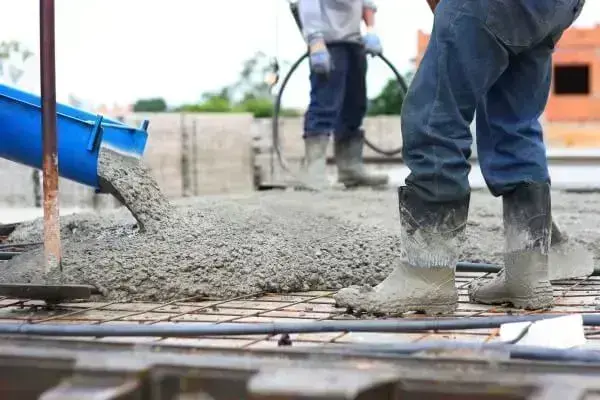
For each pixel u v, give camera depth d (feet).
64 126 9.85
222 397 4.17
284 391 3.68
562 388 3.80
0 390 4.41
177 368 4.23
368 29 19.98
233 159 29.14
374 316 7.88
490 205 15.55
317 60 18.07
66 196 23.49
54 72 7.86
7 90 9.82
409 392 4.02
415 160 7.73
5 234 13.10
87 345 4.85
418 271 7.91
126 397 3.93
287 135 30.40
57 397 3.82
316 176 19.42
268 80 22.41
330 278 9.61
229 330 6.65
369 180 20.83
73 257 9.52
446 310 7.96
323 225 11.44
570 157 27.73
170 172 27.55
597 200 17.40
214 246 9.74
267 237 10.27
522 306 8.32
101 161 10.27
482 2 7.39
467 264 10.34
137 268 9.14
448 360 4.52
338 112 19.30
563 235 10.02
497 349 5.50
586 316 6.96
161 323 7.55
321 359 4.57
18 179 23.27
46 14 7.73
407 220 7.91
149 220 10.50
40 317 8.00
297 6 19.57
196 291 9.00
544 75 8.38
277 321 7.67
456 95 7.57
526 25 7.54
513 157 8.32
